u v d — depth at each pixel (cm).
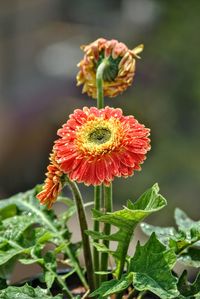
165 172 899
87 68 229
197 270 516
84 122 193
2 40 1079
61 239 241
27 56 1088
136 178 900
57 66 1064
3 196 948
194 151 919
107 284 191
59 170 196
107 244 221
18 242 232
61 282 222
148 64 1020
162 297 177
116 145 185
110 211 215
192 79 990
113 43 223
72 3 1162
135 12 1125
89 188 827
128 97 989
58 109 984
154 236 194
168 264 187
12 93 1026
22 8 1107
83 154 186
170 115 970
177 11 1040
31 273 555
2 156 952
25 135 958
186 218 246
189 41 1012
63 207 686
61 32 1148
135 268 191
